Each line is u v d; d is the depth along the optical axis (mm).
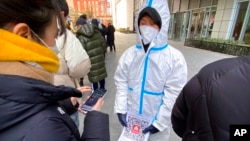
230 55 8398
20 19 464
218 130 613
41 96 485
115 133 2381
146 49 1534
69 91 577
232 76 608
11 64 465
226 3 10070
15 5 447
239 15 9359
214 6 11242
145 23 1447
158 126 1553
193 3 13758
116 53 8797
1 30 444
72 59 1475
